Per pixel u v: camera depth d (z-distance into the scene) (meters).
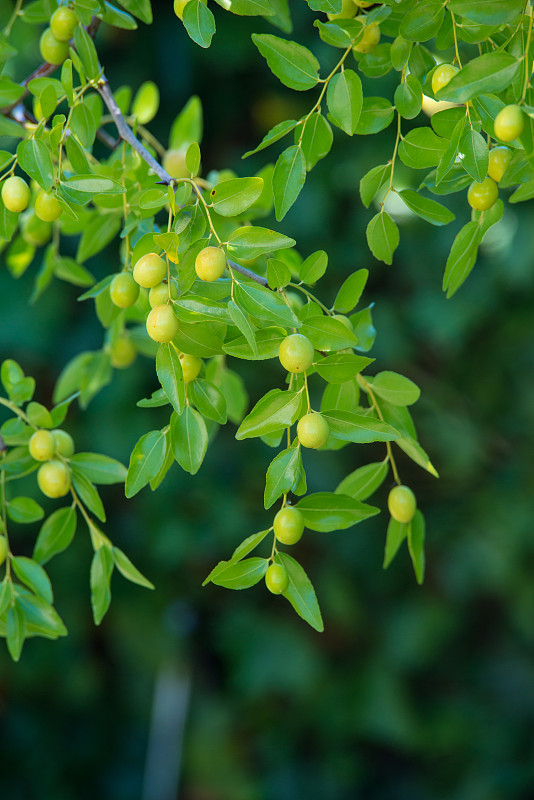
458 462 2.68
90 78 1.23
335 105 1.16
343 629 2.73
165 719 2.71
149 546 2.63
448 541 2.74
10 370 1.27
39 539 1.26
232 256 1.14
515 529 2.68
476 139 1.13
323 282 2.62
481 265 2.63
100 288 1.28
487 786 2.68
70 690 2.66
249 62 2.54
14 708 2.68
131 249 1.26
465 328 2.65
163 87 2.57
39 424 1.26
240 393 1.40
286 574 1.15
